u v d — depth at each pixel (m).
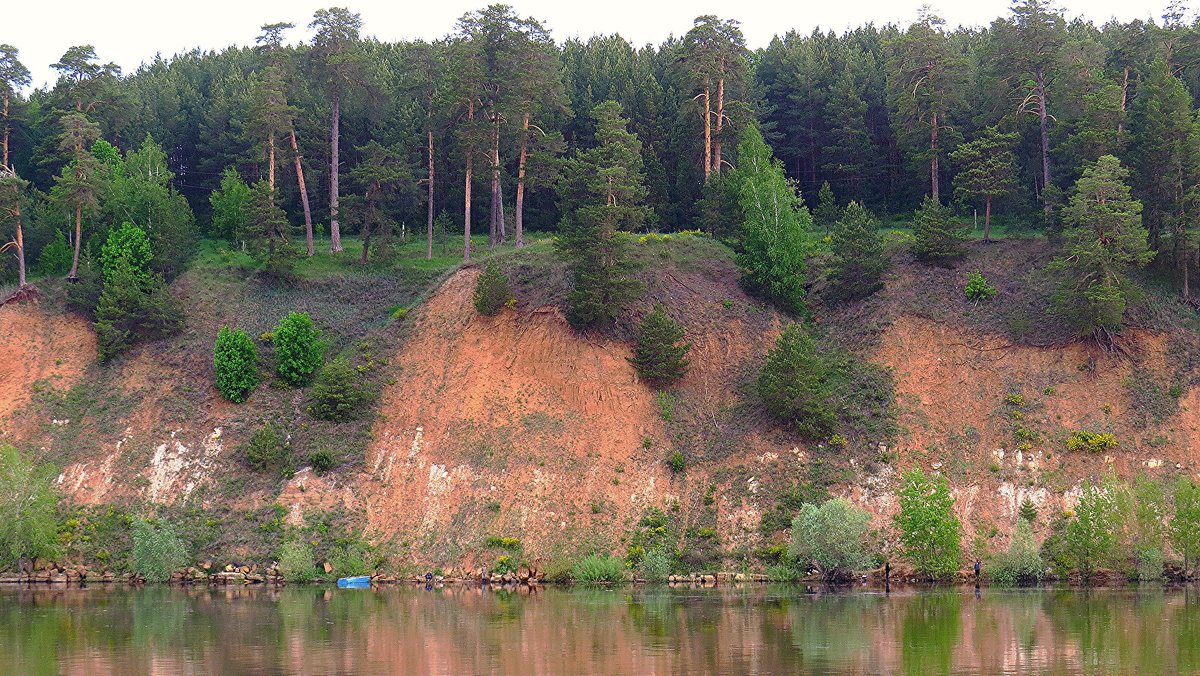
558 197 136.25
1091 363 91.38
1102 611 63.03
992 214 124.25
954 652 49.50
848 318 101.19
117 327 98.75
